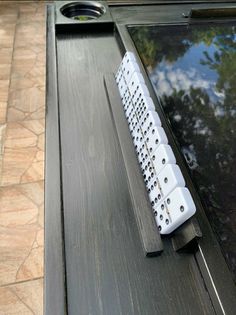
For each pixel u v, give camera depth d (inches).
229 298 23.5
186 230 26.7
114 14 60.4
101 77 47.5
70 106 41.7
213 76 47.5
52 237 27.3
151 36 55.1
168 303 25.0
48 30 53.2
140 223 28.2
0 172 42.4
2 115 51.9
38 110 53.7
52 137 36.2
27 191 40.4
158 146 29.5
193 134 37.6
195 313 24.5
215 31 58.1
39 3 87.0
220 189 31.7
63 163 34.4
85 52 52.6
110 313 24.0
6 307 30.1
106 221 29.6
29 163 44.1
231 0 68.8
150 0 66.1
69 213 29.9
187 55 51.4
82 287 25.1
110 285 25.5
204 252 26.0
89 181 32.9
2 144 46.9
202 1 67.2
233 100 43.2
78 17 62.2
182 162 33.6
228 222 28.9
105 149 36.6
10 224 36.4
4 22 77.7
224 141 37.1
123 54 51.9
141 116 34.3
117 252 27.5
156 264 27.0
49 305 23.5
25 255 34.1
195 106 41.7
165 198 27.2
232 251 26.8
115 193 32.0
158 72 47.0
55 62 47.5
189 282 26.3
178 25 58.7
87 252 27.3
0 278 32.2
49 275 25.0
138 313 24.3
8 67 63.8
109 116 40.9
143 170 32.0
